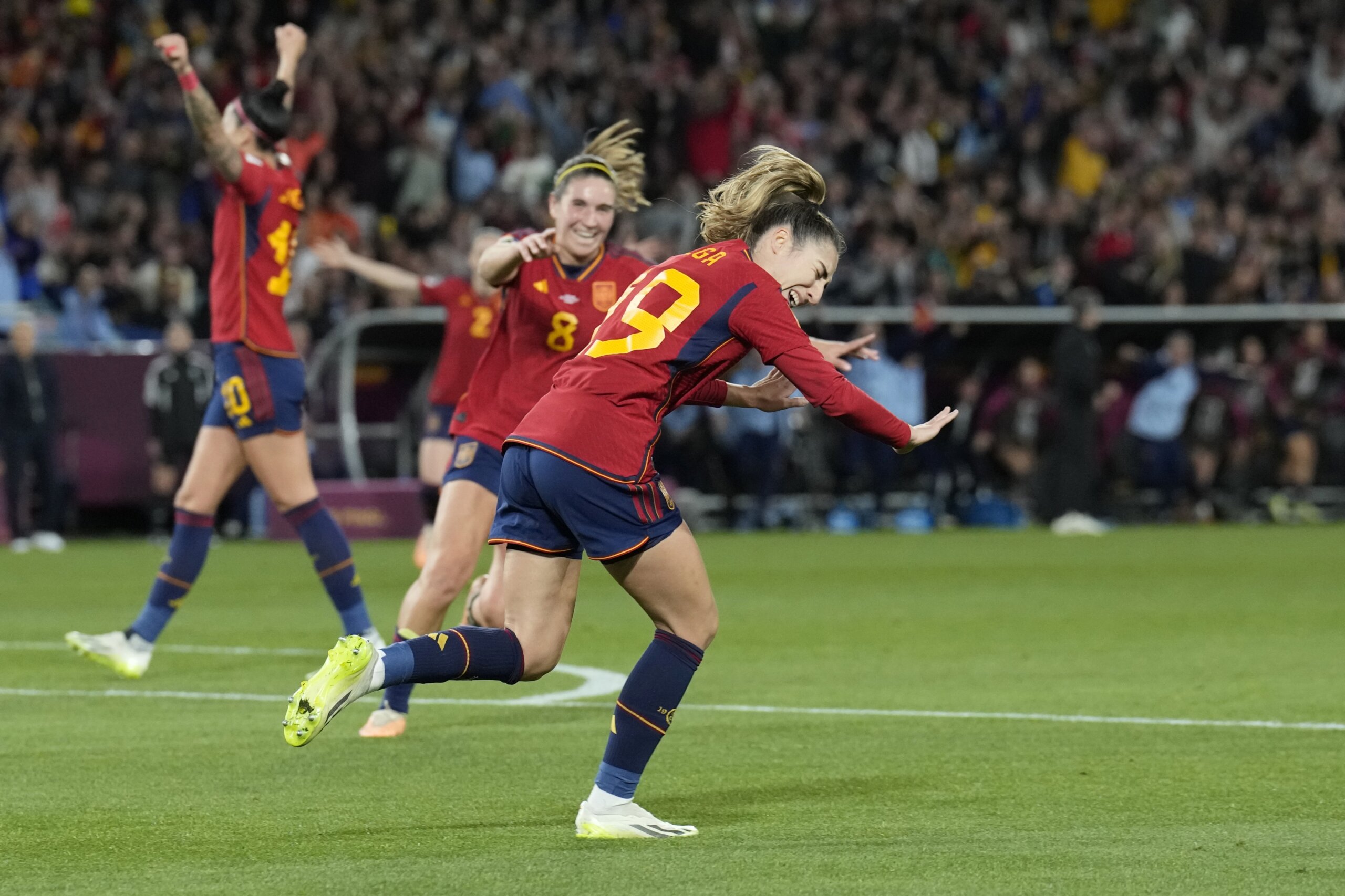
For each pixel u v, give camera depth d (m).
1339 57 104.56
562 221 24.58
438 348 75.50
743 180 18.53
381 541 69.94
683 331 17.67
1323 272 89.75
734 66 98.50
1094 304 73.50
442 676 17.80
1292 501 81.25
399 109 86.69
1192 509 80.50
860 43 99.75
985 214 90.62
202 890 15.48
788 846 17.20
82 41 86.25
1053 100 97.88
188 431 68.56
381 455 75.25
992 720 25.64
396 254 75.25
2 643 36.06
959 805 19.33
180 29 88.62
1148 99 101.38
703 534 73.19
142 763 22.27
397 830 18.14
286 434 30.70
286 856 16.91
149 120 81.62
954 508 78.25
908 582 50.09
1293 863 16.34
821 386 17.55
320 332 73.56
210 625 39.41
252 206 30.39
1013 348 81.00
